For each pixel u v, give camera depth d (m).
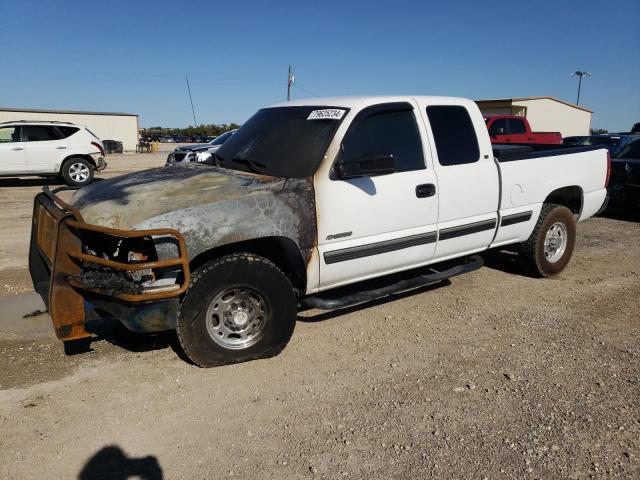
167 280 3.66
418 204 4.75
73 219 3.62
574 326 4.89
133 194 3.96
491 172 5.32
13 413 3.43
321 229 4.21
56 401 3.57
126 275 3.60
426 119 4.90
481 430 3.28
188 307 3.77
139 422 3.36
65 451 3.07
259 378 3.91
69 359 4.17
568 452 3.06
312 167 4.23
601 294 5.77
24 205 11.87
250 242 4.14
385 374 3.98
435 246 5.00
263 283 3.98
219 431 3.27
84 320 3.71
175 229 3.61
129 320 3.65
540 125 33.25
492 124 17.53
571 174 6.21
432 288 5.95
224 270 3.82
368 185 4.43
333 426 3.33
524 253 6.13
